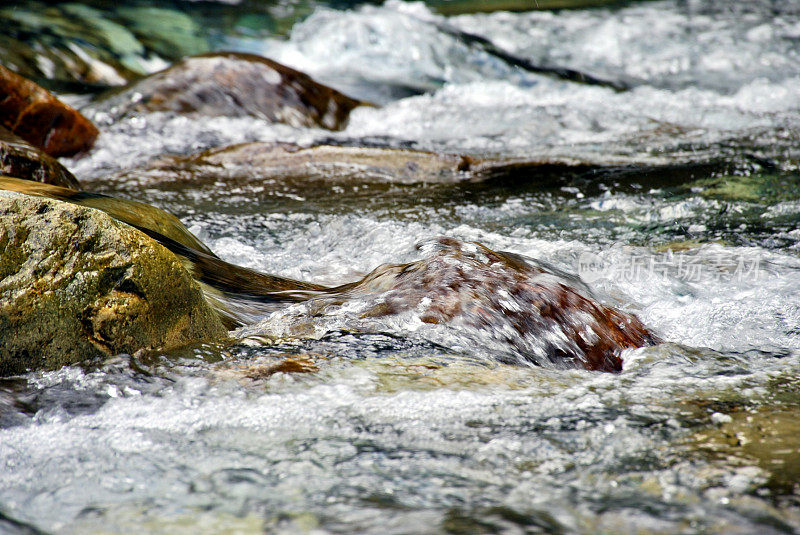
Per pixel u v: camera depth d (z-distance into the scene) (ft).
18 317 27.81
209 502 19.95
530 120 101.96
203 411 25.80
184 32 151.23
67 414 25.45
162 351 30.30
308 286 44.09
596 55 154.51
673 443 23.00
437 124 103.04
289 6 180.14
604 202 64.13
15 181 42.88
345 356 30.68
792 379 29.25
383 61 147.95
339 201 65.62
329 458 22.52
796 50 149.59
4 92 77.36
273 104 100.78
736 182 68.80
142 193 67.87
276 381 28.02
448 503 19.60
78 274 29.04
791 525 18.11
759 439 23.08
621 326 36.99
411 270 39.50
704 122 99.86
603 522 18.44
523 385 28.37
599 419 24.99
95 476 21.65
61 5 148.25
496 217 60.59
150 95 96.63
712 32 164.04
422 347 32.09
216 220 59.47
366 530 18.20
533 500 19.67
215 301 37.09
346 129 102.58
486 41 161.89
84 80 118.01
